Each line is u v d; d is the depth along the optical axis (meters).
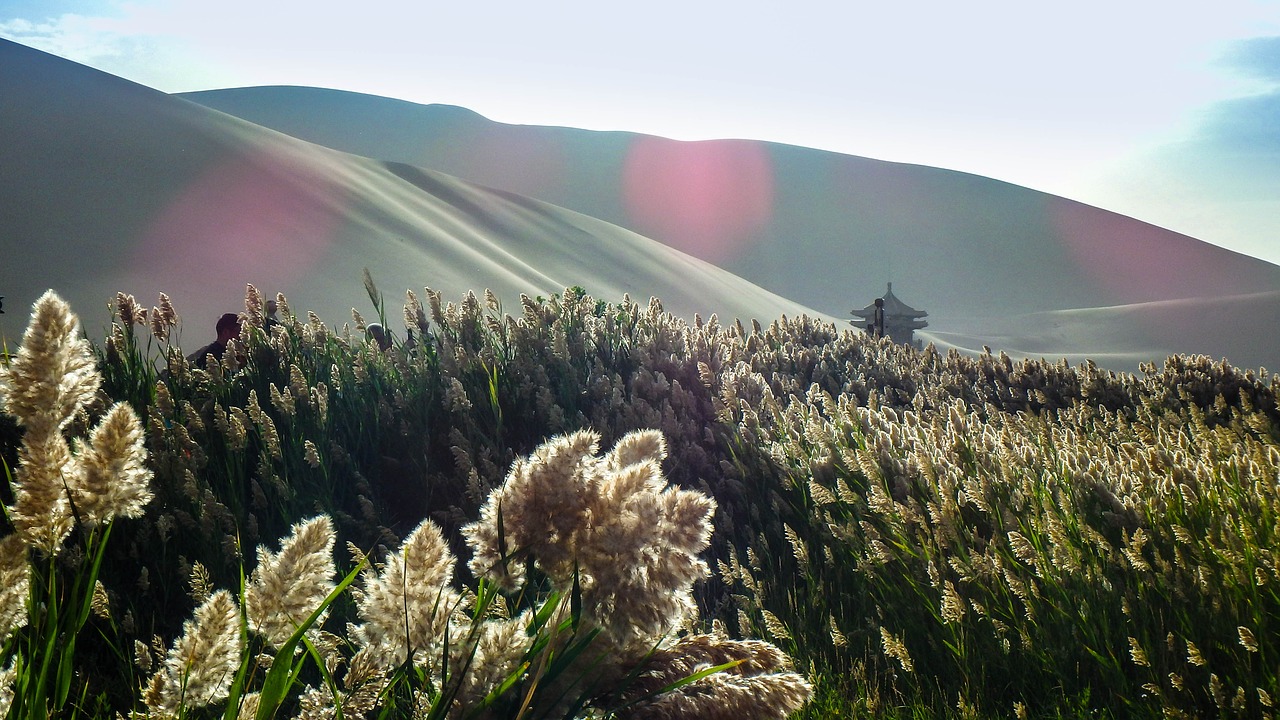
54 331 1.26
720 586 4.40
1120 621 3.31
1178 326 126.69
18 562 1.26
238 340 5.95
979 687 3.22
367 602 1.52
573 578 1.47
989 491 3.93
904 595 3.69
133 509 1.32
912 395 8.30
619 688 1.50
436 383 5.77
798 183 198.50
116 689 2.82
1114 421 7.33
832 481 4.71
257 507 4.45
